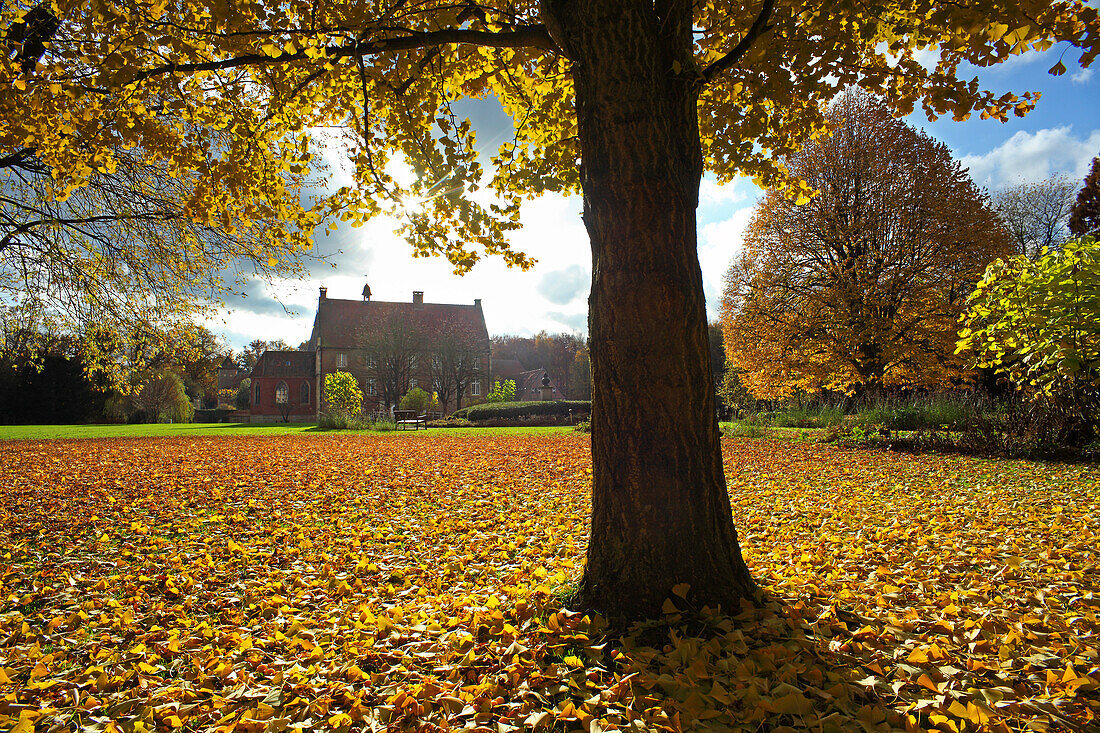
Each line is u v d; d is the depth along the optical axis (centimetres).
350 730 201
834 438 1346
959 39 347
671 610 262
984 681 218
